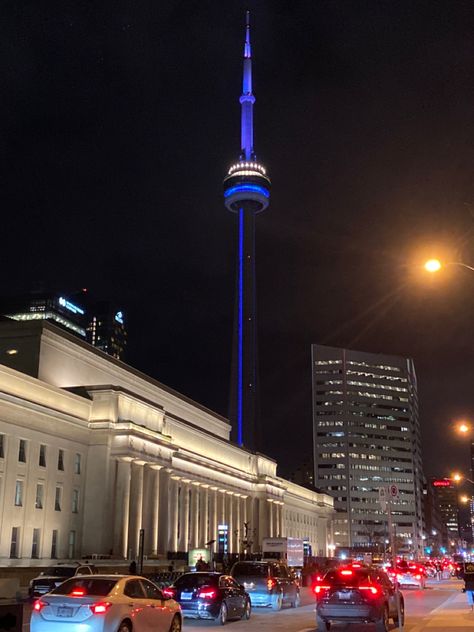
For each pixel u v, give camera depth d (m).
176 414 101.12
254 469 120.00
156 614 17.55
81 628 15.63
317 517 158.00
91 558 60.97
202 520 96.75
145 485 74.06
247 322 176.12
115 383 84.25
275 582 33.19
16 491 58.09
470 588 34.06
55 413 64.12
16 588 28.77
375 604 21.55
